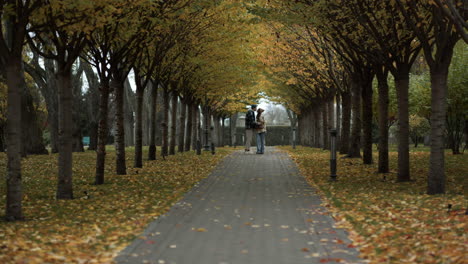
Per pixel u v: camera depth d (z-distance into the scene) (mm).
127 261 5551
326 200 10180
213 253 5969
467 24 8102
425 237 6379
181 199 10625
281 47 22391
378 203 9500
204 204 9930
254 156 26188
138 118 18703
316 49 20906
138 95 18688
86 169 18047
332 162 14008
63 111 10555
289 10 13172
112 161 22422
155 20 11664
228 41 18875
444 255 5449
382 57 13961
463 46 23453
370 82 18438
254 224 7801
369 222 7633
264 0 13805
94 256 5719
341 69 24172
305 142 46156
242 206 9656
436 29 9984
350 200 10016
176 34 17375
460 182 12961
